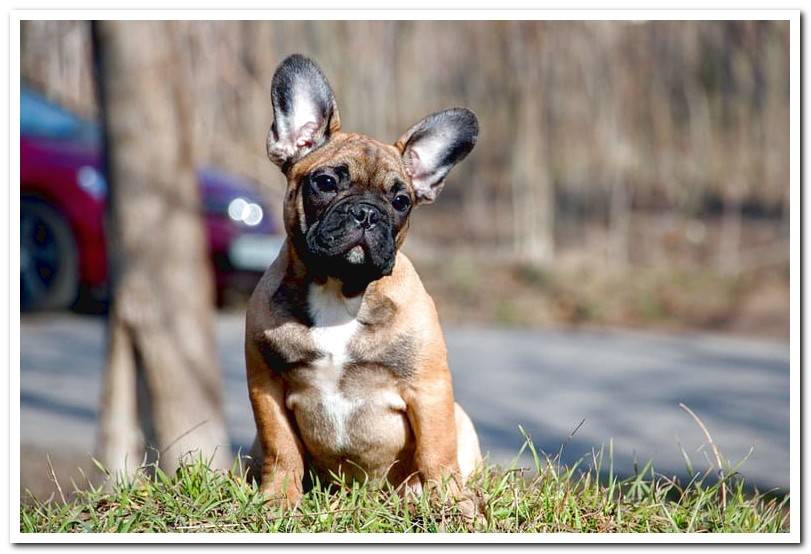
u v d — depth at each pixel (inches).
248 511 232.8
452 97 1002.1
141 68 408.2
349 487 259.1
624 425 474.9
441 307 790.5
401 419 250.4
